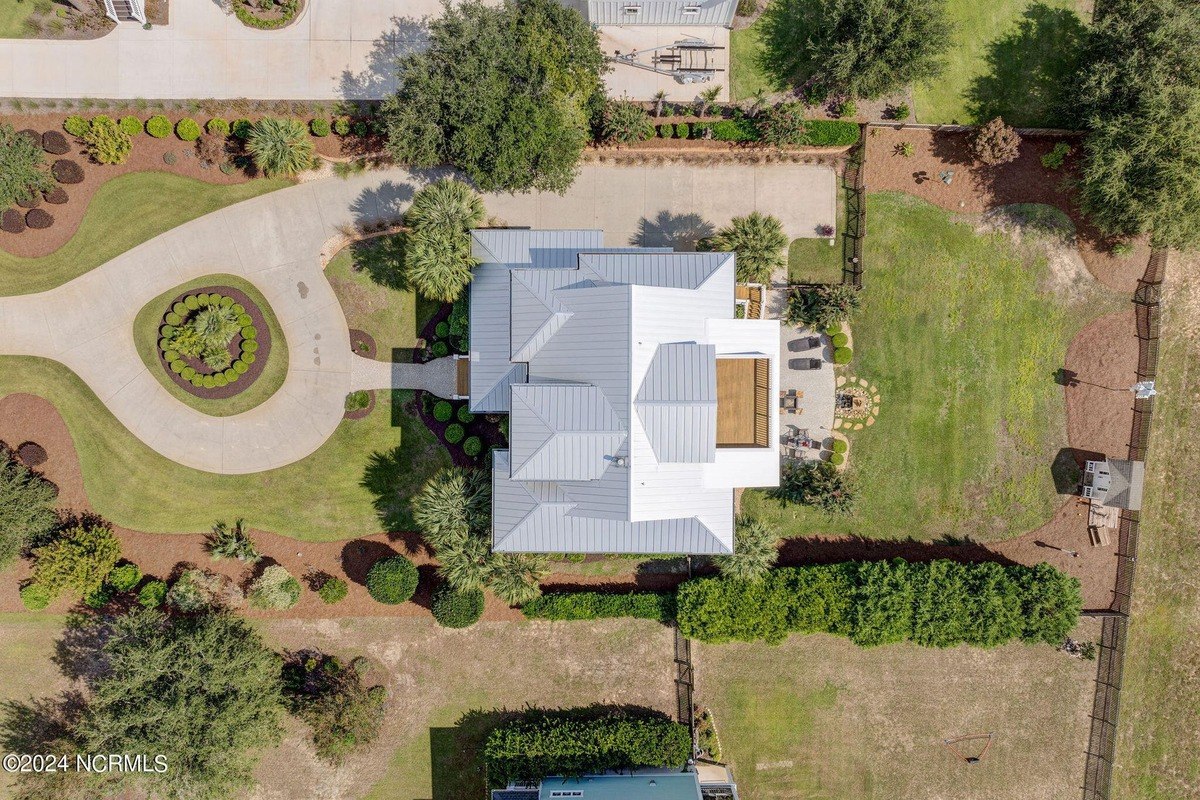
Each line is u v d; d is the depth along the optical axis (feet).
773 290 151.53
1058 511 153.07
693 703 152.56
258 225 150.82
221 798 132.46
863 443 152.56
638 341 118.73
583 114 136.36
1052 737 153.69
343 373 151.74
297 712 147.64
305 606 151.84
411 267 131.44
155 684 130.93
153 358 150.92
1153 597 154.30
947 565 145.59
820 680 153.69
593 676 153.79
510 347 129.08
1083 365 152.97
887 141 151.33
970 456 153.28
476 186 149.38
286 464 151.94
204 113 149.59
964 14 151.74
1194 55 129.08
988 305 152.97
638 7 141.79
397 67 149.89
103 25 148.97
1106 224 143.43
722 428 129.49
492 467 137.28
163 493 151.12
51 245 149.79
